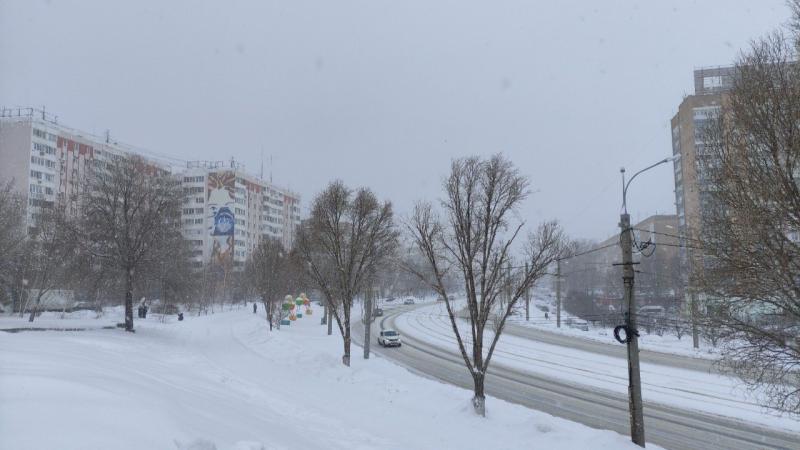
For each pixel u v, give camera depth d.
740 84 11.12
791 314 10.58
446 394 19.67
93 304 58.69
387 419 15.06
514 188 18.27
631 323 14.77
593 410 20.16
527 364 32.12
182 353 27.50
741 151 10.67
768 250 10.28
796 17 10.89
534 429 14.73
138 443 6.31
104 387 8.95
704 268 11.74
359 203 29.02
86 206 35.81
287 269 50.91
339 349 37.84
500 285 20.56
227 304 93.75
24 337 21.03
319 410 15.01
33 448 5.44
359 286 30.84
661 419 18.73
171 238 39.31
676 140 62.88
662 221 89.81
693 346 38.19
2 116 80.06
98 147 88.94
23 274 45.22
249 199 113.94
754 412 19.69
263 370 23.28
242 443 7.88
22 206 49.72
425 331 54.25
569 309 82.81
